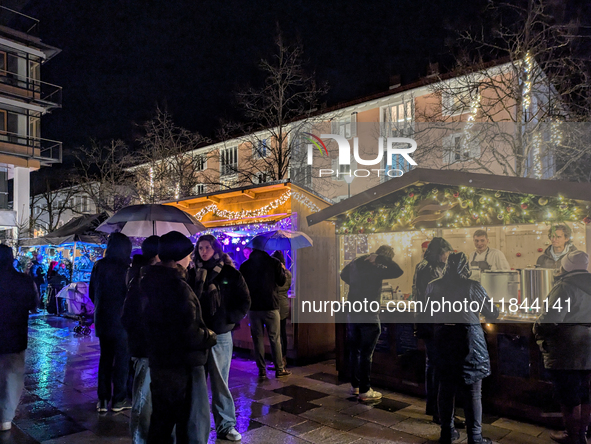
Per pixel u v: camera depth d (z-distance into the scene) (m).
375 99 21.06
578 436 3.46
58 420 4.18
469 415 3.41
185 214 5.47
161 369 2.73
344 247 6.64
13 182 24.94
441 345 3.48
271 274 5.71
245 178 19.58
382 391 5.09
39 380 5.59
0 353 3.80
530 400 4.03
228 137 21.69
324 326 6.98
